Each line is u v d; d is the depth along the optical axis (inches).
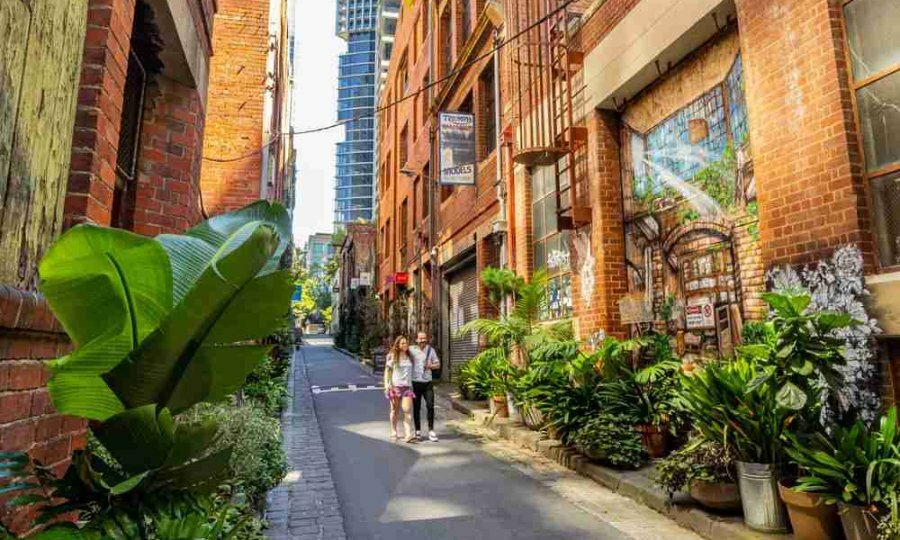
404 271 935.7
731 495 171.6
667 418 245.9
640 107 302.0
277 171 557.3
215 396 67.4
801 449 147.9
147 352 60.0
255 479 166.2
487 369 410.0
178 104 189.9
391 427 347.6
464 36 651.5
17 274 74.4
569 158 348.5
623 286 308.8
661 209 283.0
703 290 252.7
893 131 164.7
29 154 76.4
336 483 232.8
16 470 61.1
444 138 527.8
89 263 55.2
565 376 284.4
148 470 61.0
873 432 146.3
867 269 164.2
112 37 111.0
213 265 59.4
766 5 200.4
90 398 59.9
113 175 117.1
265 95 386.9
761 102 201.8
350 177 4781.0
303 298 3309.5
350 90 4884.4
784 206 190.9
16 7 70.2
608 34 308.3
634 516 190.2
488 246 536.7
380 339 965.2
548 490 221.9
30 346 81.7
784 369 153.7
